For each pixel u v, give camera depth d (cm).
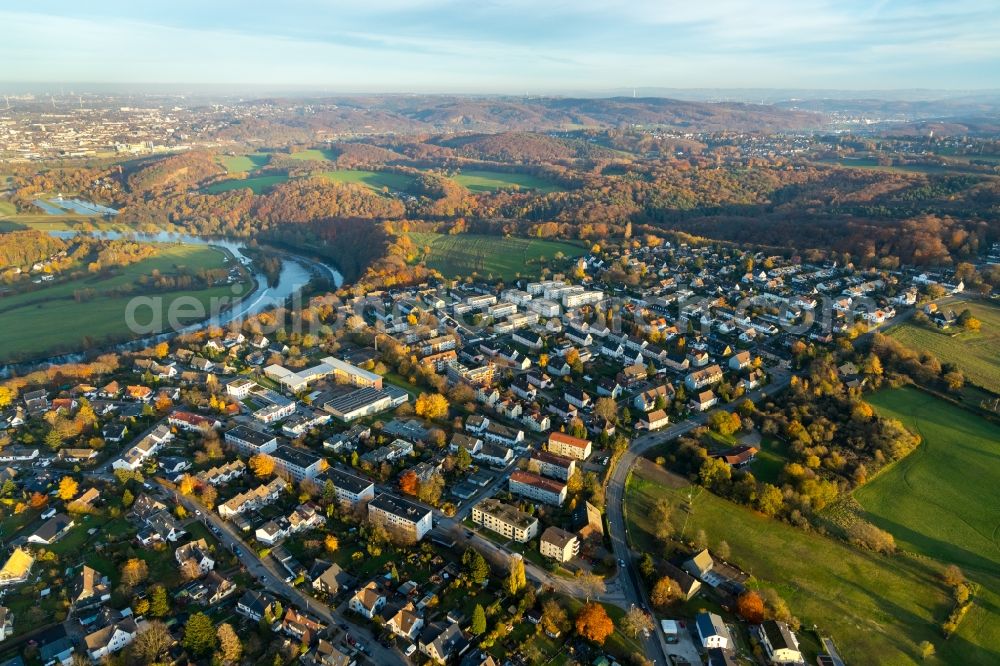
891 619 19775
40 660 17662
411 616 18675
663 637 18800
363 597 19375
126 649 17962
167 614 19275
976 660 18325
